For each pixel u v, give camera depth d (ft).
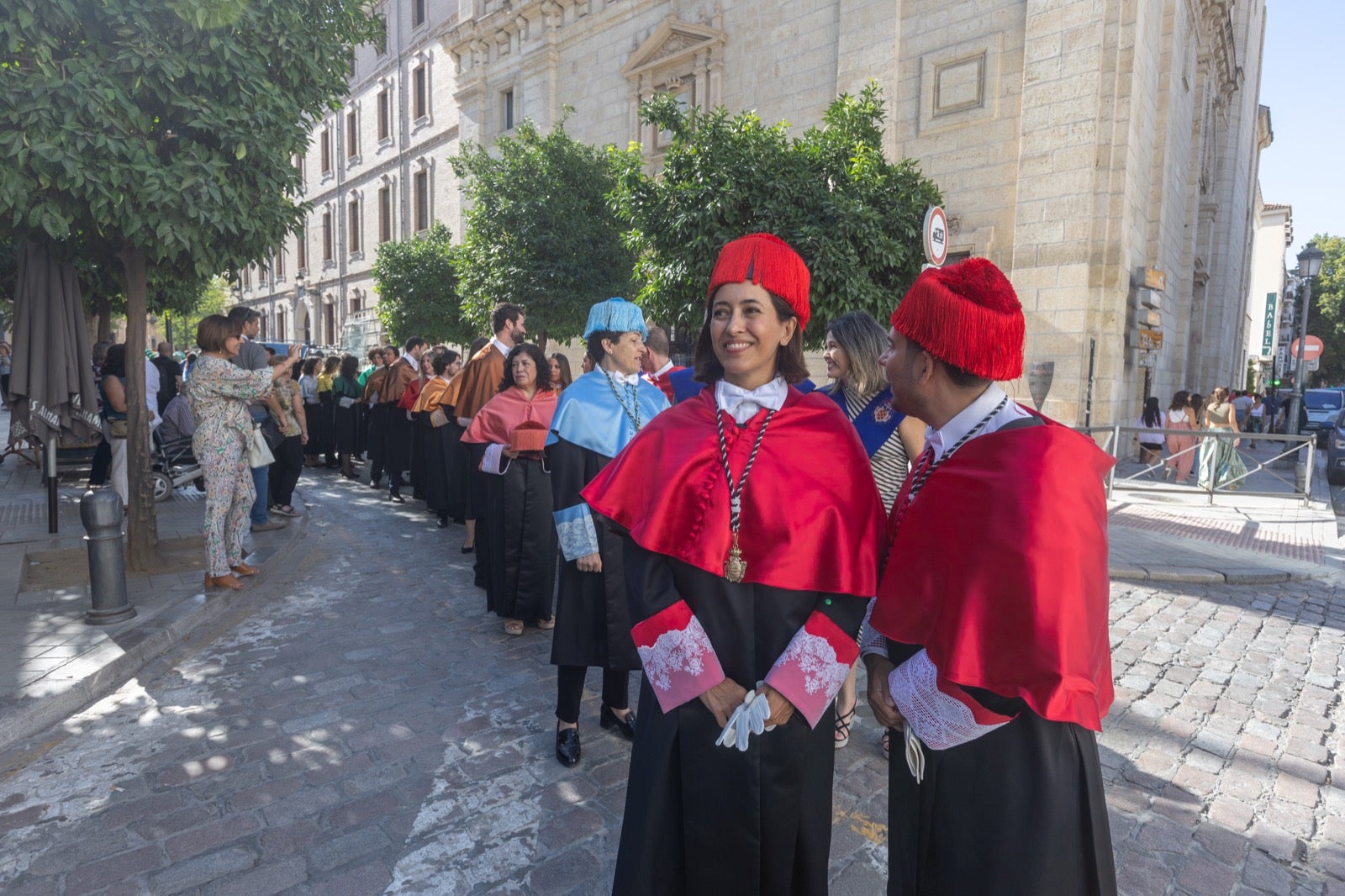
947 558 4.48
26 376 19.98
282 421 24.50
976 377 4.82
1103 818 4.67
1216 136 78.23
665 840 5.39
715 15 55.36
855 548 5.15
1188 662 15.25
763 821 5.21
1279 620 18.19
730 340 5.43
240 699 12.49
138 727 11.48
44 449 21.72
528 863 8.47
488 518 15.90
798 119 51.16
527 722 11.87
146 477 18.84
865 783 10.38
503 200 46.01
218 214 15.49
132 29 14.20
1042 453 4.38
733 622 5.29
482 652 14.76
